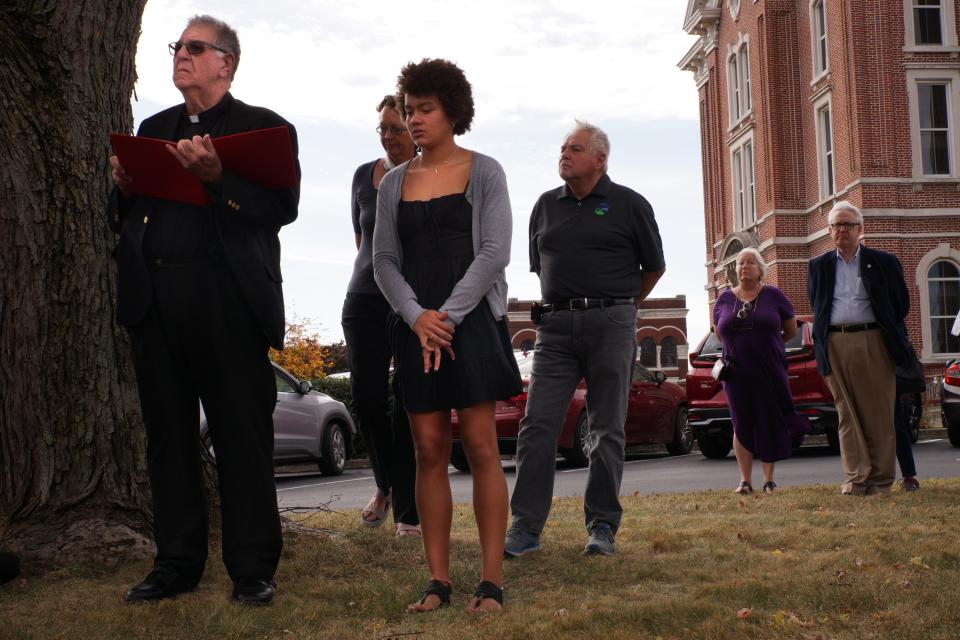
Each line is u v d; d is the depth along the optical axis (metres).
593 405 5.41
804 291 31.17
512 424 12.73
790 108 31.45
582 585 4.36
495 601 3.85
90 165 4.64
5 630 3.47
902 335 7.48
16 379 4.51
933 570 4.30
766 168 32.06
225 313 3.95
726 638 3.35
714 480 10.43
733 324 8.15
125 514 4.49
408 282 4.06
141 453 4.62
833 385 7.64
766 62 31.67
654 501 7.52
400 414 5.48
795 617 3.55
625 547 5.27
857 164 27.50
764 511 6.65
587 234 5.50
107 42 4.74
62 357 4.53
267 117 4.14
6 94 4.52
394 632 3.52
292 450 13.56
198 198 3.92
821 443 17.11
